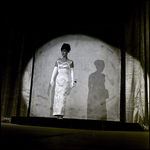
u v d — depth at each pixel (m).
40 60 5.50
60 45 5.50
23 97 5.24
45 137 1.63
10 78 5.25
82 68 5.28
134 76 4.64
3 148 1.05
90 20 5.34
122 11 5.05
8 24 5.43
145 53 4.26
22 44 5.44
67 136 1.80
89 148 1.19
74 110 5.11
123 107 4.82
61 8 5.38
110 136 1.98
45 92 5.33
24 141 1.32
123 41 5.09
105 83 5.11
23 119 3.80
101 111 5.00
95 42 5.36
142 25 4.48
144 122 4.03
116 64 5.13
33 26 5.53
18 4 5.38
